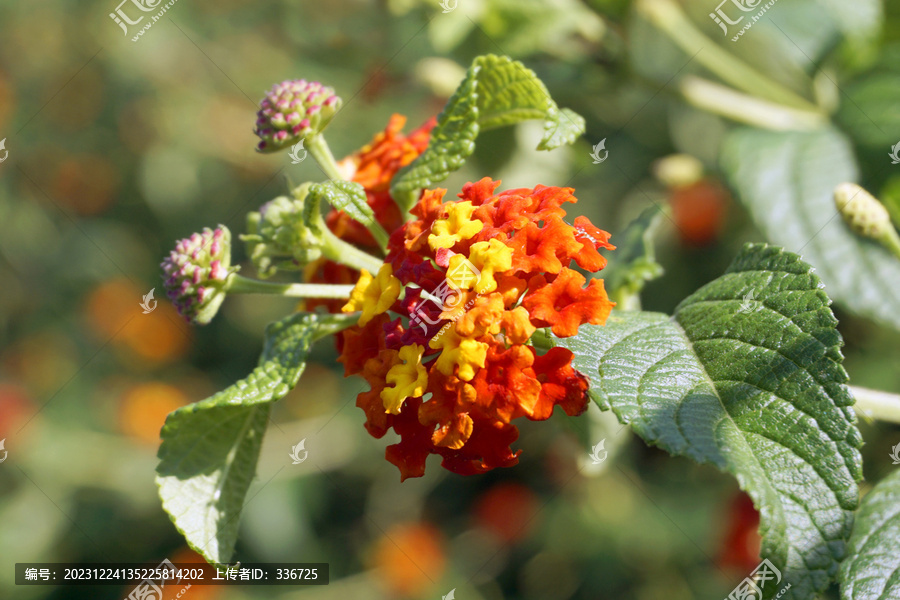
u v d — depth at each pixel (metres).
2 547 0.46
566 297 0.19
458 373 0.19
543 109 0.21
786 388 0.19
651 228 0.24
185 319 0.21
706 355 0.19
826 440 0.18
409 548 0.45
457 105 0.21
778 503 0.18
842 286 0.25
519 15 0.29
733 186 0.26
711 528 0.39
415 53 0.39
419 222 0.20
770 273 0.20
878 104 0.26
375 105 0.44
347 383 0.46
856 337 0.34
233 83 0.47
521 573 0.46
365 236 0.22
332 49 0.42
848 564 0.21
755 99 0.28
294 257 0.21
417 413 0.19
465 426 0.19
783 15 0.28
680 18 0.29
